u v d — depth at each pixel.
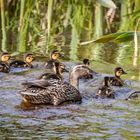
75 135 13.14
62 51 22.25
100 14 25.19
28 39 24.12
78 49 22.64
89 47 23.05
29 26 25.67
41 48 22.81
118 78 17.88
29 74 19.09
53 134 13.19
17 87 17.11
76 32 25.50
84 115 14.60
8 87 17.08
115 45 23.41
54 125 13.79
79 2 26.61
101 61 20.69
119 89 17.28
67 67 19.94
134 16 21.19
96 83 18.02
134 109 15.16
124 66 19.98
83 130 13.45
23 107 15.25
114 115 14.60
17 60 20.30
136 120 14.19
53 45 23.25
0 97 16.00
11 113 14.66
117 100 16.11
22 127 13.62
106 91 16.44
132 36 15.62
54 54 20.95
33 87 15.71
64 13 26.88
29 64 20.25
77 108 15.32
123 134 13.21
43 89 15.74
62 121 14.09
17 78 18.38
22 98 15.91
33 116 14.47
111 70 19.48
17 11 26.67
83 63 19.88
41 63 20.73
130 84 17.81
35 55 21.73
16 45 23.12
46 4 26.16
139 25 23.61
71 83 16.92
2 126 13.66
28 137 12.99
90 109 15.20
